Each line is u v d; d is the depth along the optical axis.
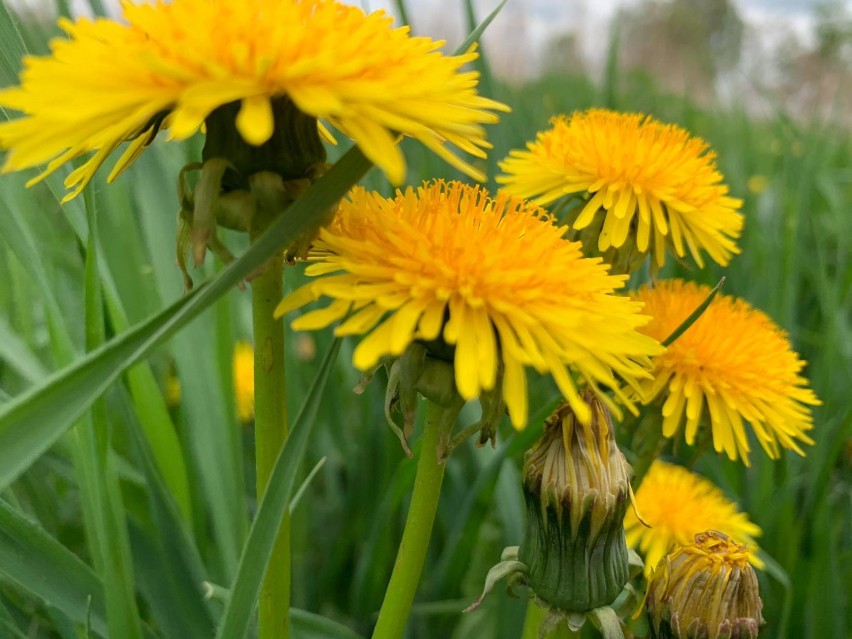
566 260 0.09
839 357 0.20
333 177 0.07
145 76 0.07
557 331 0.08
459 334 0.08
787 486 0.17
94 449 0.11
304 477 0.18
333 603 0.18
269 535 0.08
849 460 0.18
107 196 0.17
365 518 0.19
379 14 0.08
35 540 0.11
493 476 0.15
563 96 0.43
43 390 0.07
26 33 0.16
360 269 0.08
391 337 0.08
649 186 0.13
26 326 0.16
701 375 0.13
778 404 0.13
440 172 0.22
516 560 0.11
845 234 0.25
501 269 0.08
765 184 0.31
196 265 0.08
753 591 0.10
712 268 0.23
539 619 0.11
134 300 0.17
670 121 0.39
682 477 0.16
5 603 0.13
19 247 0.11
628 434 0.14
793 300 0.21
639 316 0.09
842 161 0.36
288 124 0.08
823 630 0.15
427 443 0.09
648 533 0.15
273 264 0.09
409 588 0.10
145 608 0.15
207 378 0.15
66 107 0.07
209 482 0.15
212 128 0.08
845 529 0.18
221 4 0.08
